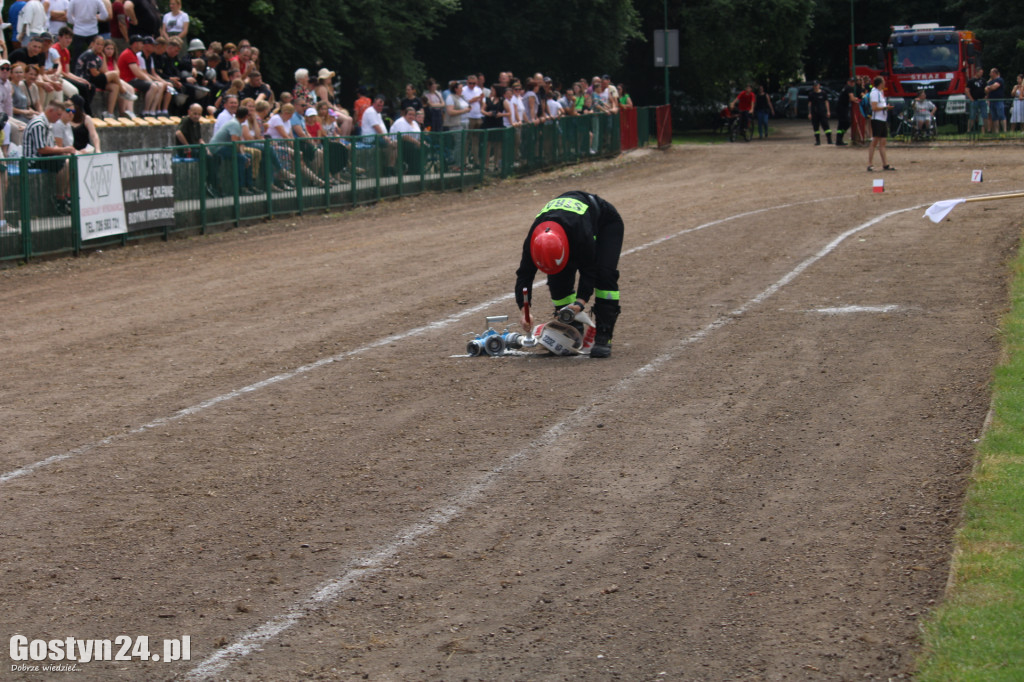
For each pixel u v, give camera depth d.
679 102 48.50
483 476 5.93
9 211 13.73
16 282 12.85
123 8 19.78
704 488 5.67
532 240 8.22
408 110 22.17
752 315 9.77
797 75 60.69
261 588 4.66
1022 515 4.94
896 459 5.92
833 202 18.22
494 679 3.91
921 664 3.81
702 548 4.95
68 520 5.43
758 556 4.83
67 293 12.06
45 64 16.61
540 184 24.31
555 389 7.59
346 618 4.39
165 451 6.46
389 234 16.45
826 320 9.43
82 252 14.82
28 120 15.35
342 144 19.86
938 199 17.98
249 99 18.16
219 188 17.28
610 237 8.53
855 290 10.69
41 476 6.07
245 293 11.73
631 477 5.86
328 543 5.10
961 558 4.54
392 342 9.20
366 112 21.23
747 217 16.59
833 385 7.43
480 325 9.81
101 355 8.98
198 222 16.92
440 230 16.75
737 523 5.20
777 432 6.50
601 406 7.16
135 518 5.44
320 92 21.17
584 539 5.09
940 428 6.38
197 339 9.50
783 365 8.01
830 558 4.77
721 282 11.38
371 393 7.63
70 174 14.55
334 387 7.81
